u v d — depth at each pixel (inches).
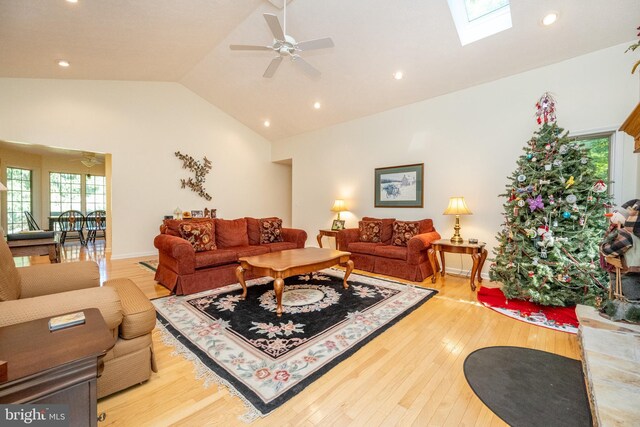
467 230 157.1
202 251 140.6
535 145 111.7
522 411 55.4
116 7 111.0
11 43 124.3
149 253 215.2
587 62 121.0
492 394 60.3
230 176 260.7
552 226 104.0
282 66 174.6
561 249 101.7
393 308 107.6
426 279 148.9
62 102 179.8
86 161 263.1
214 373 66.4
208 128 245.8
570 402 57.8
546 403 57.6
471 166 155.6
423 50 137.4
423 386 62.9
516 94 140.1
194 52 171.2
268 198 289.9
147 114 213.8
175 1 116.6
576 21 107.6
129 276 152.7
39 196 289.4
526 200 108.7
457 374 67.3
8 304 43.2
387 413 54.8
